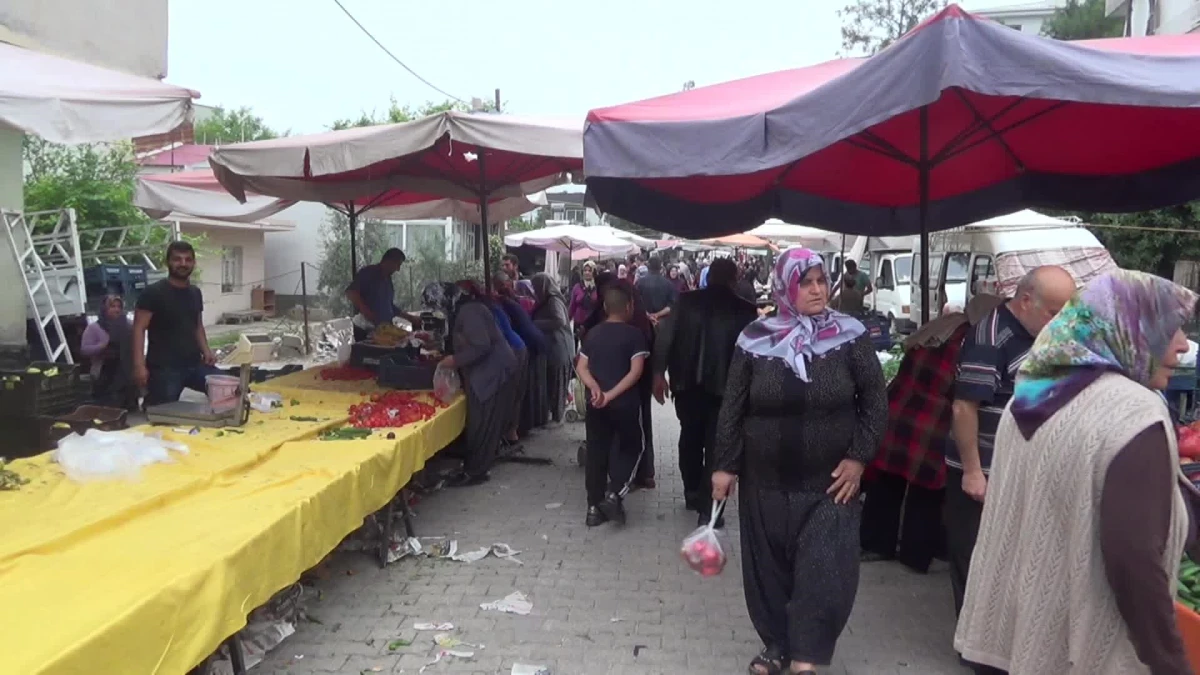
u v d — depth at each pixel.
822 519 3.36
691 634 4.12
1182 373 6.75
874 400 3.35
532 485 6.86
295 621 4.09
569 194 23.98
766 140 3.56
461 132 5.59
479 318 6.50
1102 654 2.27
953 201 7.14
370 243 20.33
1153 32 15.14
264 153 6.04
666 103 4.34
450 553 5.16
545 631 4.11
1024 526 2.50
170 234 14.93
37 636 2.17
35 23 6.56
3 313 7.75
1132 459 2.15
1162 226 13.17
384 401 5.90
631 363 5.64
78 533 2.93
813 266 3.35
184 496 3.53
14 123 3.51
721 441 3.54
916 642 4.07
